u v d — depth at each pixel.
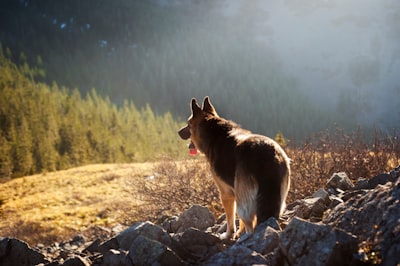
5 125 71.62
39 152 58.53
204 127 5.96
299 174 9.73
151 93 168.00
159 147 73.62
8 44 193.38
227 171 5.20
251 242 4.32
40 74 165.00
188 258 4.88
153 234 5.11
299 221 3.86
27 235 16.97
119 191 22.70
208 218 7.28
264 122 138.38
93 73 180.88
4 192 28.17
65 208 21.08
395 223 3.62
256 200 4.61
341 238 3.61
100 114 89.69
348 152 9.79
